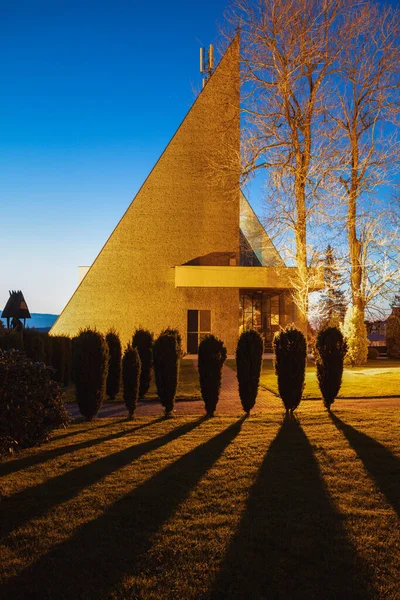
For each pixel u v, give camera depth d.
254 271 28.22
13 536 4.01
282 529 4.07
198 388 13.85
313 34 21.25
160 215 29.83
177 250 29.70
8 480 5.55
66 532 4.08
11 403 5.75
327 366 9.59
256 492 4.99
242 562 3.53
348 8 21.22
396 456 6.26
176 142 30.00
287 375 9.15
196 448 6.86
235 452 6.60
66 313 29.41
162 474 5.65
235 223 29.95
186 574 3.38
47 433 6.55
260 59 21.95
